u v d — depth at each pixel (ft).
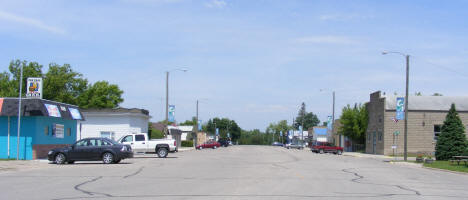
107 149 91.50
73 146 90.74
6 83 213.87
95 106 238.48
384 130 179.01
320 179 62.34
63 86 229.45
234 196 43.42
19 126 95.30
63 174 65.82
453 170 89.81
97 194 44.14
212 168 80.59
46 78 220.64
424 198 45.03
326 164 99.14
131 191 46.62
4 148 98.78
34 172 69.26
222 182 56.24
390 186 55.83
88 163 93.86
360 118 211.00
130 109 171.53
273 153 170.30
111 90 246.68
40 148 100.83
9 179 58.23
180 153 165.27
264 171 74.64
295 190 48.88
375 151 190.90
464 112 177.99
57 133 109.70
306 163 100.99
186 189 48.73
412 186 56.70
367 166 96.94
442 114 178.29
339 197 44.04
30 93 100.37
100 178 59.98
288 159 119.14
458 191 52.80
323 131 348.18
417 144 177.06
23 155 98.27
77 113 118.42
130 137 125.90
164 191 46.85
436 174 81.20
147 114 182.80
